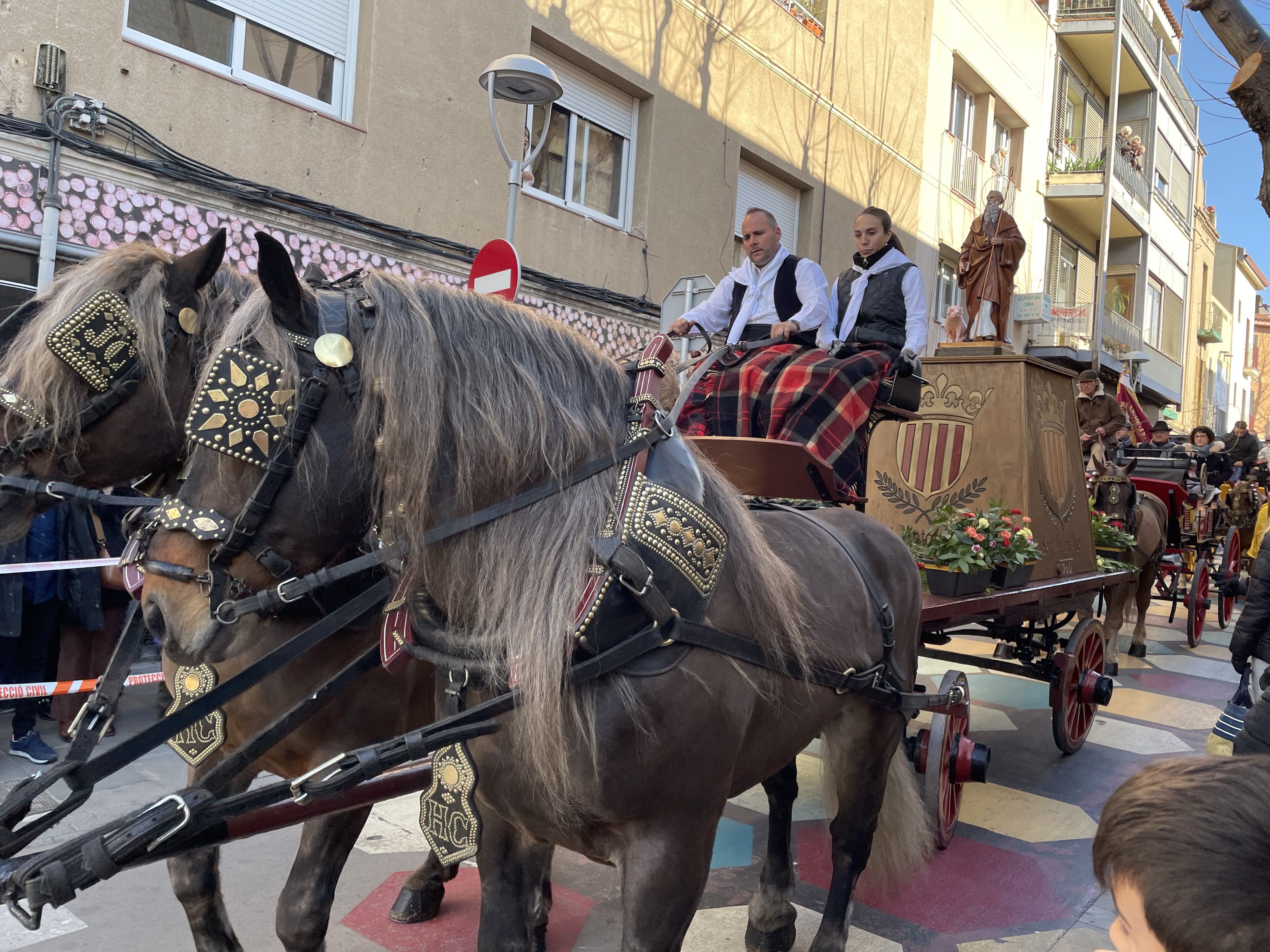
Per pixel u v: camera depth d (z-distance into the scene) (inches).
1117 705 254.2
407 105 288.7
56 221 210.1
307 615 82.0
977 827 162.1
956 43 585.9
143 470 80.7
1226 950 32.4
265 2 257.0
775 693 80.0
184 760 83.4
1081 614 213.5
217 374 68.4
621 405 76.4
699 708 70.4
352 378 70.6
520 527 69.4
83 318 74.4
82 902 123.1
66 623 179.0
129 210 225.3
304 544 71.2
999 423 188.4
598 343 360.8
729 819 164.4
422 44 291.3
